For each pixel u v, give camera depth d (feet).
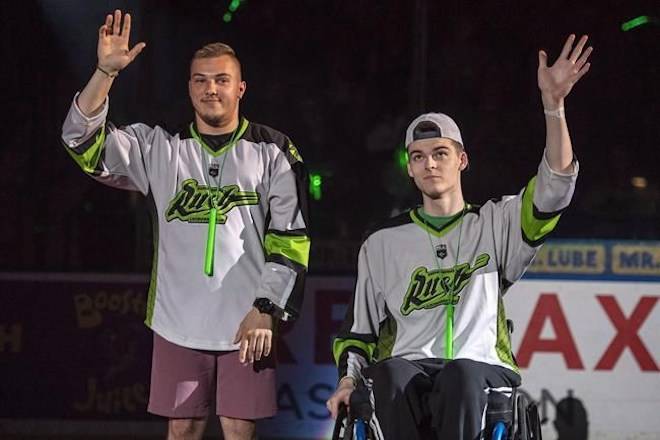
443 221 27.84
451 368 24.64
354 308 28.07
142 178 28.91
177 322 28.12
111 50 27.25
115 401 40.81
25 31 46.29
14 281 40.91
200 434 28.71
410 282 27.50
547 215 26.78
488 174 46.83
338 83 48.78
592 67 49.44
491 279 27.35
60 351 40.88
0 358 40.91
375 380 25.12
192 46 48.73
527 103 48.55
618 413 39.55
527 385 39.60
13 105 45.19
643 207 45.44
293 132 48.21
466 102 48.39
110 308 40.91
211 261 28.07
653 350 39.60
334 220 45.44
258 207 28.45
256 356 27.30
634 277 39.75
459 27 49.19
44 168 44.39
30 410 40.81
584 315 39.65
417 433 24.70
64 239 43.80
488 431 24.90
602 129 47.98
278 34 49.47
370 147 47.11
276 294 27.55
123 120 46.06
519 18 49.47
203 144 28.68
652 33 49.62
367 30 49.19
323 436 40.27
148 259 42.42
